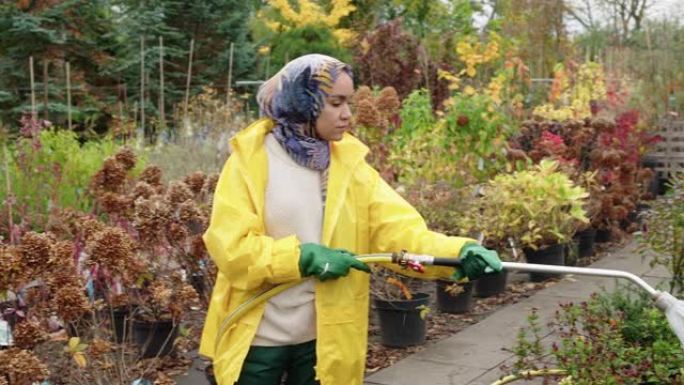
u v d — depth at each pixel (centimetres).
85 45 1752
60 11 1662
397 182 789
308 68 302
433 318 655
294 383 321
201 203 614
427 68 1245
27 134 869
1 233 702
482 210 782
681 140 1293
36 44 1655
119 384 449
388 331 572
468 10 1778
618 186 965
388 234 316
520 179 786
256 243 295
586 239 890
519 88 1169
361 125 678
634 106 1252
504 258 754
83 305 404
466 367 528
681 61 1462
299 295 307
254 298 305
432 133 848
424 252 306
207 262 545
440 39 1603
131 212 557
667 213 534
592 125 990
